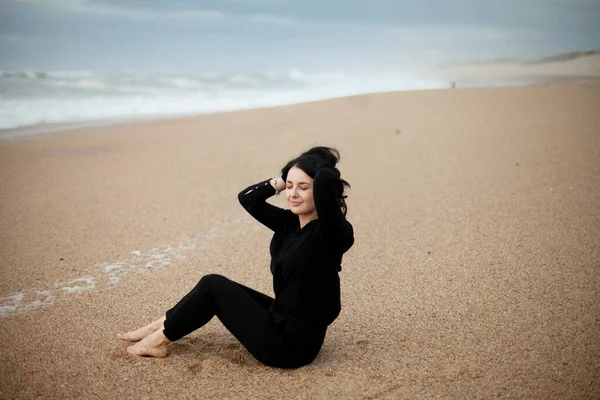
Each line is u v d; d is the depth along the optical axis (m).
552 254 5.79
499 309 4.70
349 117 12.93
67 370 3.93
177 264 6.02
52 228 7.11
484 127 11.10
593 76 18.64
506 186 8.01
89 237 6.82
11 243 6.61
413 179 8.66
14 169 9.69
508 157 9.23
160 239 6.77
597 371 3.74
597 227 6.41
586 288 4.99
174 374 3.84
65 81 20.45
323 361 3.98
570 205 7.13
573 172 8.29
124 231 7.02
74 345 4.29
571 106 12.32
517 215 6.96
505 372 3.77
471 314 4.64
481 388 3.60
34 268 5.90
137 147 11.14
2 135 12.34
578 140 9.76
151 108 16.23
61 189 8.66
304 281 3.66
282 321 3.70
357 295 5.14
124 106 16.42
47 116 14.66
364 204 7.80
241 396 3.59
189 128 12.75
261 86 20.75
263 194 3.91
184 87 20.34
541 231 6.42
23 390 3.70
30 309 4.97
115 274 5.76
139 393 3.65
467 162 9.20
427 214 7.28
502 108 12.55
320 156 3.78
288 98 18.02
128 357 4.06
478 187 8.09
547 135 10.20
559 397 3.49
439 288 5.19
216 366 3.92
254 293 4.02
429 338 4.28
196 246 6.55
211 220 7.42
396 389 3.62
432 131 11.16
